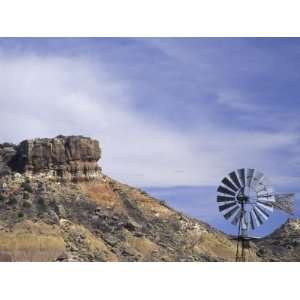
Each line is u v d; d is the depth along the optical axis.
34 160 142.00
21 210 125.12
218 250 144.88
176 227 148.38
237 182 118.06
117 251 127.38
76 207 138.25
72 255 117.19
